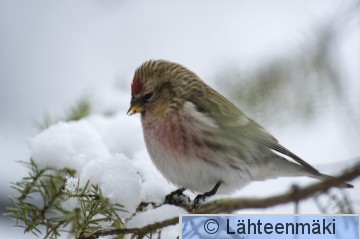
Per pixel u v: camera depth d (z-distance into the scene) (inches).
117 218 301.3
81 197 298.5
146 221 321.4
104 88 470.0
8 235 484.1
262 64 378.9
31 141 351.9
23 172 446.9
